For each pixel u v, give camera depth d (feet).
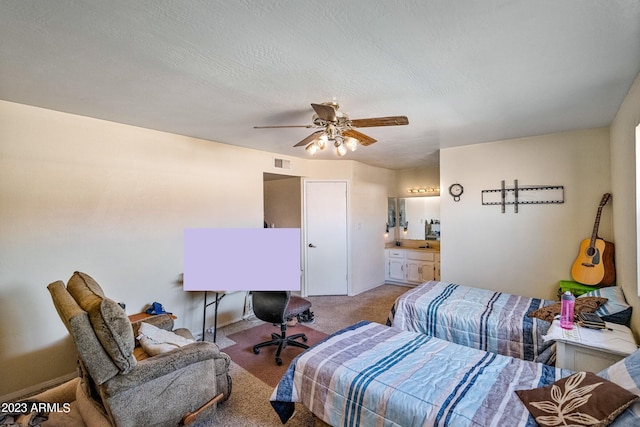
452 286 11.55
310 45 5.19
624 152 8.10
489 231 12.68
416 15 4.40
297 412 7.34
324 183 17.20
